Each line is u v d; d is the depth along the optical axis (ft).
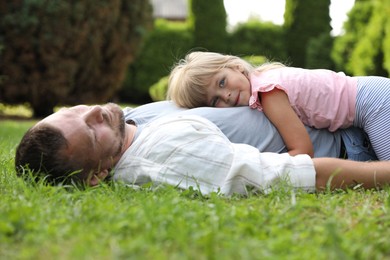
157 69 58.34
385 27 40.27
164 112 11.95
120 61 39.42
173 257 6.34
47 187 9.44
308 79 11.50
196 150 10.16
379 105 11.32
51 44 34.53
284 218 7.98
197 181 10.03
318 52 54.65
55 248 6.59
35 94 36.04
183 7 104.42
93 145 10.04
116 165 10.59
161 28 58.59
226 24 59.98
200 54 12.24
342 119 11.43
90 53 36.65
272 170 10.10
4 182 10.47
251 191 10.05
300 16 60.23
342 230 7.61
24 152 10.02
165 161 10.19
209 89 11.71
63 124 9.98
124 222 7.37
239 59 12.09
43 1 33.63
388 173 10.36
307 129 11.56
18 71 34.83
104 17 36.42
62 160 9.86
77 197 9.34
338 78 11.72
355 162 10.39
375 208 9.00
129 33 39.29
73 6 34.76
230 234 7.09
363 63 41.96
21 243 6.97
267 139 11.16
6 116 38.99
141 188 10.11
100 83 39.17
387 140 11.20
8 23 33.47
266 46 60.18
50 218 7.89
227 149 10.18
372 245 6.89
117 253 6.37
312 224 7.93
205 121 10.52
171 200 8.66
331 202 8.99
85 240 6.85
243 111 11.42
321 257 6.31
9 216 7.57
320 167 10.23
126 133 10.93
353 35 44.62
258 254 6.41
